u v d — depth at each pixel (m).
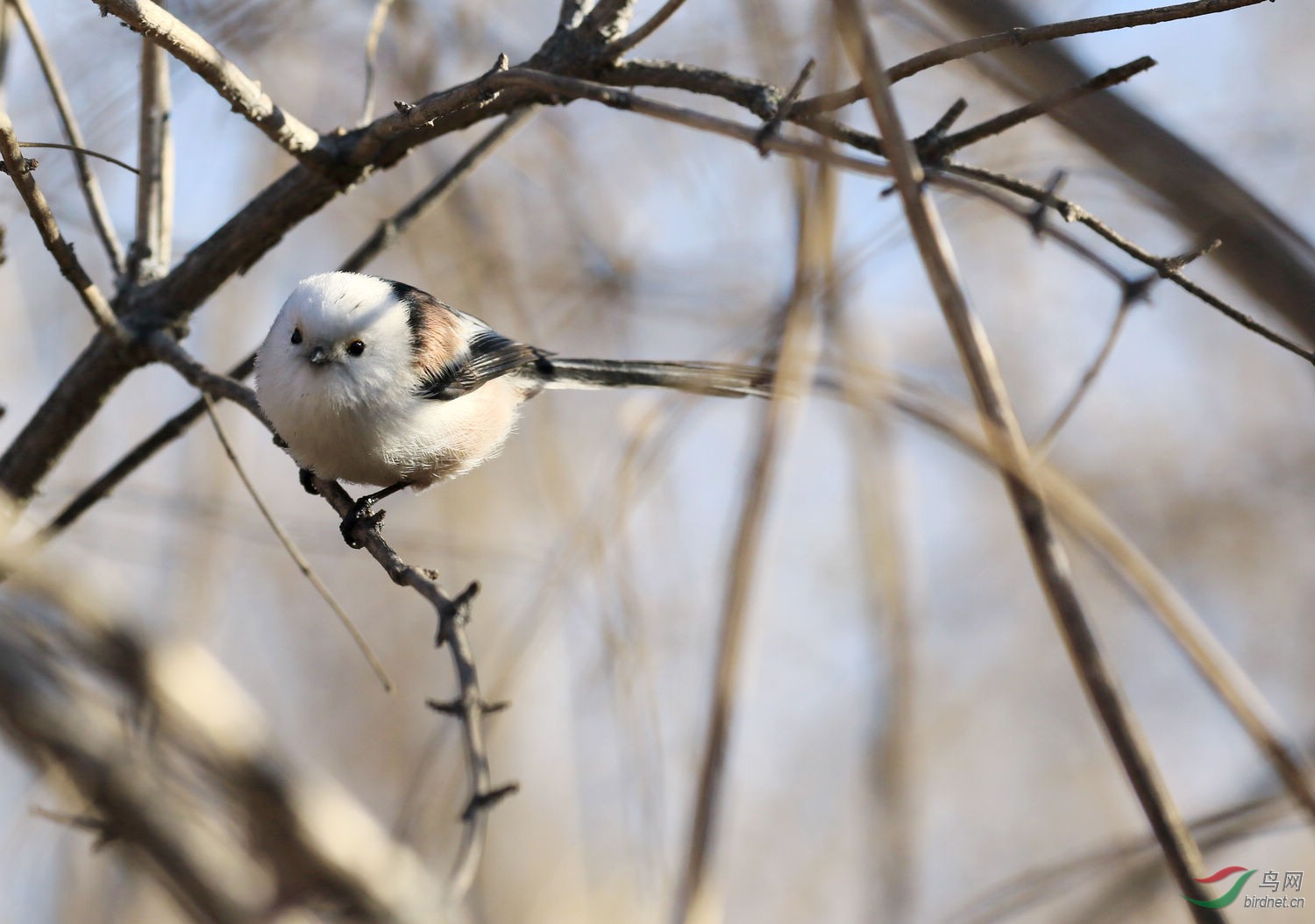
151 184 8.29
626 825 7.73
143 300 7.98
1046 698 14.97
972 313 4.43
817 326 5.95
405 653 14.57
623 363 10.11
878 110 4.48
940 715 14.70
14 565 5.64
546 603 8.30
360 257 9.02
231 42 10.23
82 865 9.45
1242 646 14.05
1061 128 7.23
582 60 7.11
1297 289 5.89
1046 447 5.96
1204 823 6.47
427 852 9.56
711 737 4.72
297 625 14.41
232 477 12.30
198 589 11.26
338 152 7.42
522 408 10.70
